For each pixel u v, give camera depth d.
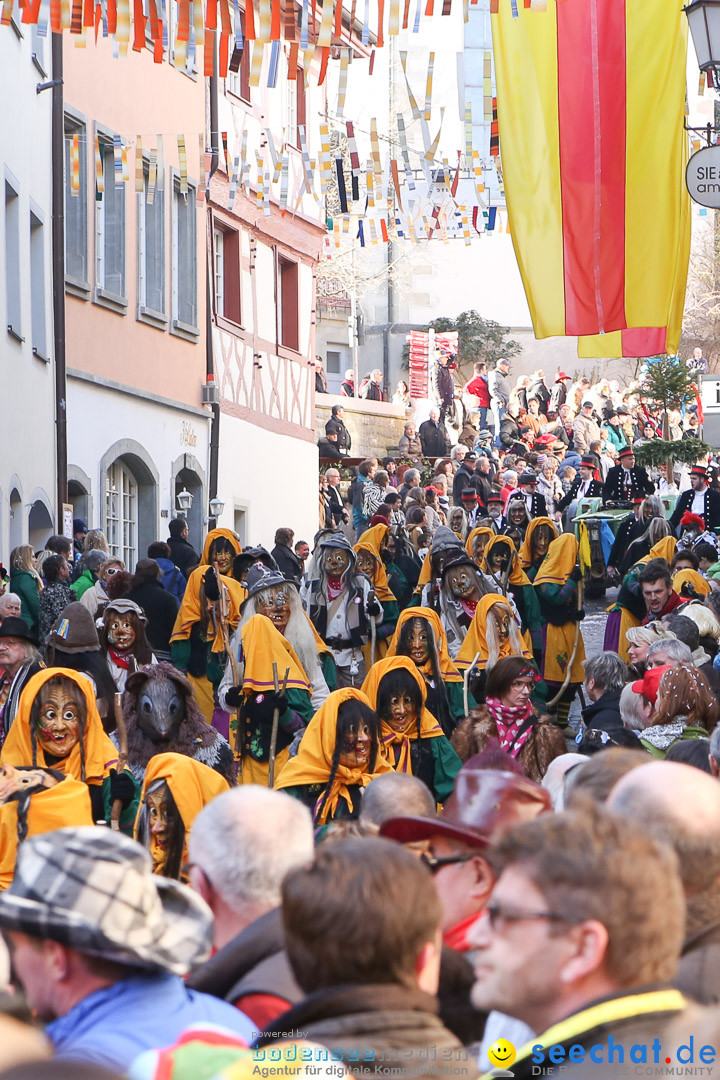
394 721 12.73
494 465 49.34
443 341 67.88
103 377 30.81
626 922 3.89
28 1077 3.49
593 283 15.34
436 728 12.87
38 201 27.53
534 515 32.91
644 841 4.01
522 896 3.95
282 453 41.44
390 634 20.47
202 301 36.03
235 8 14.48
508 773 5.92
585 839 3.97
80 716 10.95
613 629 20.31
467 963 5.44
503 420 58.53
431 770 12.81
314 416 43.84
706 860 4.84
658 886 3.95
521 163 15.41
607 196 15.30
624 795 5.02
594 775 5.86
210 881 5.57
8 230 25.62
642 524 28.78
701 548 23.34
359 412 57.09
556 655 21.12
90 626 12.81
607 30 15.23
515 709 12.52
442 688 15.23
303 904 4.26
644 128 15.26
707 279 69.19
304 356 42.91
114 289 31.70
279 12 14.20
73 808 9.77
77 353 29.89
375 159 24.50
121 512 32.25
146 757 11.58
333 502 42.75
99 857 4.61
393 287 73.81
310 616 19.75
